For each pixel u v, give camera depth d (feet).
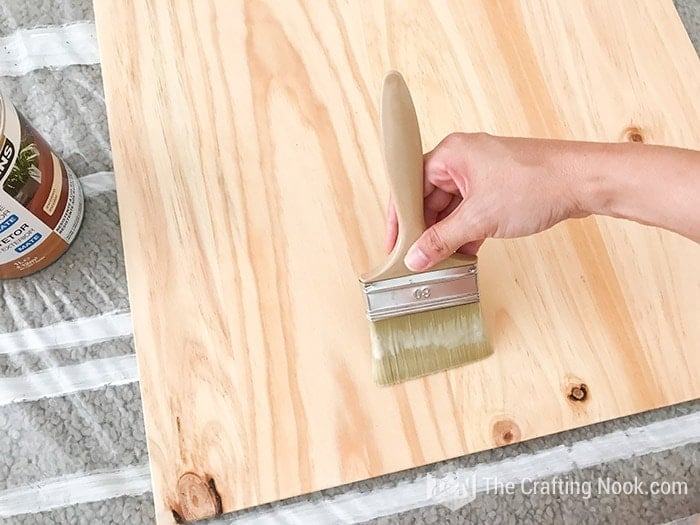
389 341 2.21
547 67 2.65
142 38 2.60
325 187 2.49
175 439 2.26
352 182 2.50
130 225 2.42
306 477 2.26
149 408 2.27
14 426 2.50
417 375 2.27
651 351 2.41
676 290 2.45
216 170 2.49
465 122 2.58
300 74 2.60
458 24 2.68
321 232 2.44
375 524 2.41
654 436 2.53
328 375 2.32
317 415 2.29
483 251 2.46
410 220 2.05
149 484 2.48
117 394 2.55
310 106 2.57
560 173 1.99
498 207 2.03
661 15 2.74
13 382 2.53
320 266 2.41
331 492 2.41
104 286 2.62
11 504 2.43
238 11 2.64
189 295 2.36
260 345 2.33
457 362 2.29
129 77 2.56
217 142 2.52
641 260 2.47
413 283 2.13
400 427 2.30
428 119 2.58
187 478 2.23
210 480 2.24
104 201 2.69
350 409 2.30
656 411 2.55
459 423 2.32
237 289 2.38
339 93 2.59
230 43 2.61
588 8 2.73
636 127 2.61
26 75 2.83
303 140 2.53
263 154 2.51
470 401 2.33
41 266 2.57
